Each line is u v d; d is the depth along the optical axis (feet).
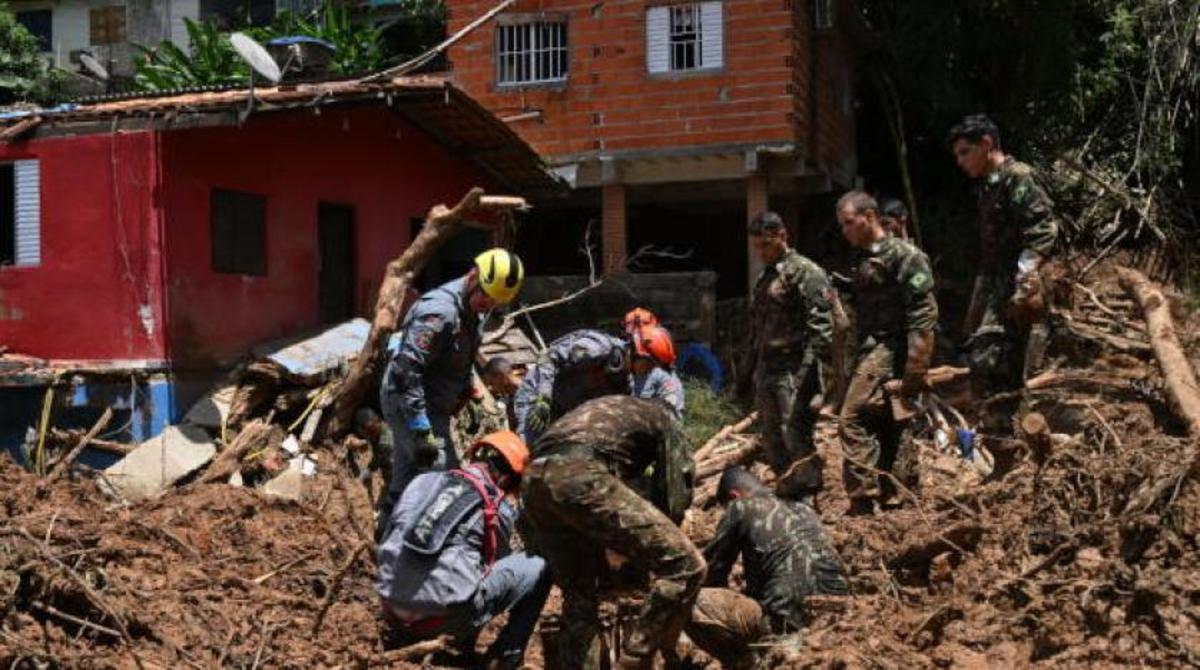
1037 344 31.14
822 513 28.55
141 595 20.13
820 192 60.90
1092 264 57.36
